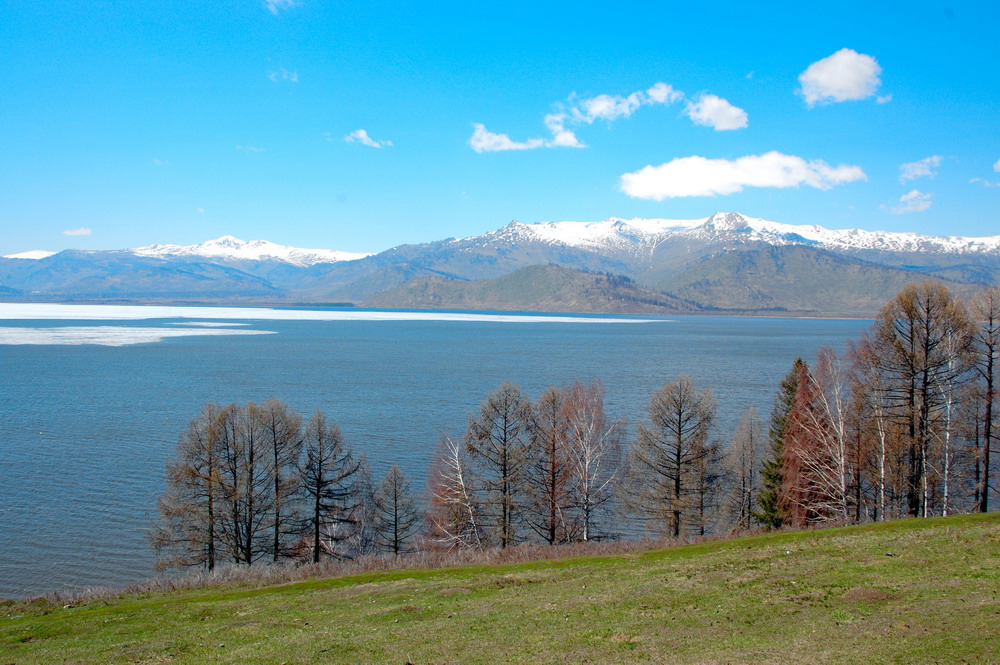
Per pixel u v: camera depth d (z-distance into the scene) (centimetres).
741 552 3422
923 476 4641
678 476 5359
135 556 4947
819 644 1981
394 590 3181
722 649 2031
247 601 3178
